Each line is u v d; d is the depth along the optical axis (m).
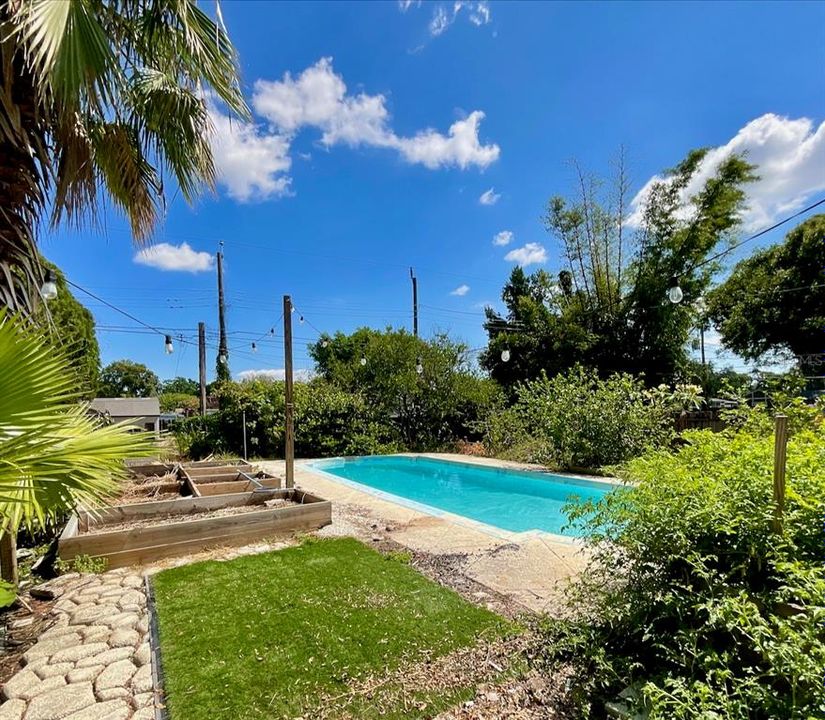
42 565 3.90
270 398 12.97
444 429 14.80
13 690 2.17
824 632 1.48
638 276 13.49
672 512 2.08
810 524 1.85
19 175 2.72
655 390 9.08
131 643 2.61
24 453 1.84
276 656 2.48
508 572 3.73
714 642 1.85
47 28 2.30
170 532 4.25
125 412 18.30
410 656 2.48
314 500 5.57
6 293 2.65
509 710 2.05
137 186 3.92
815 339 13.30
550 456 9.97
